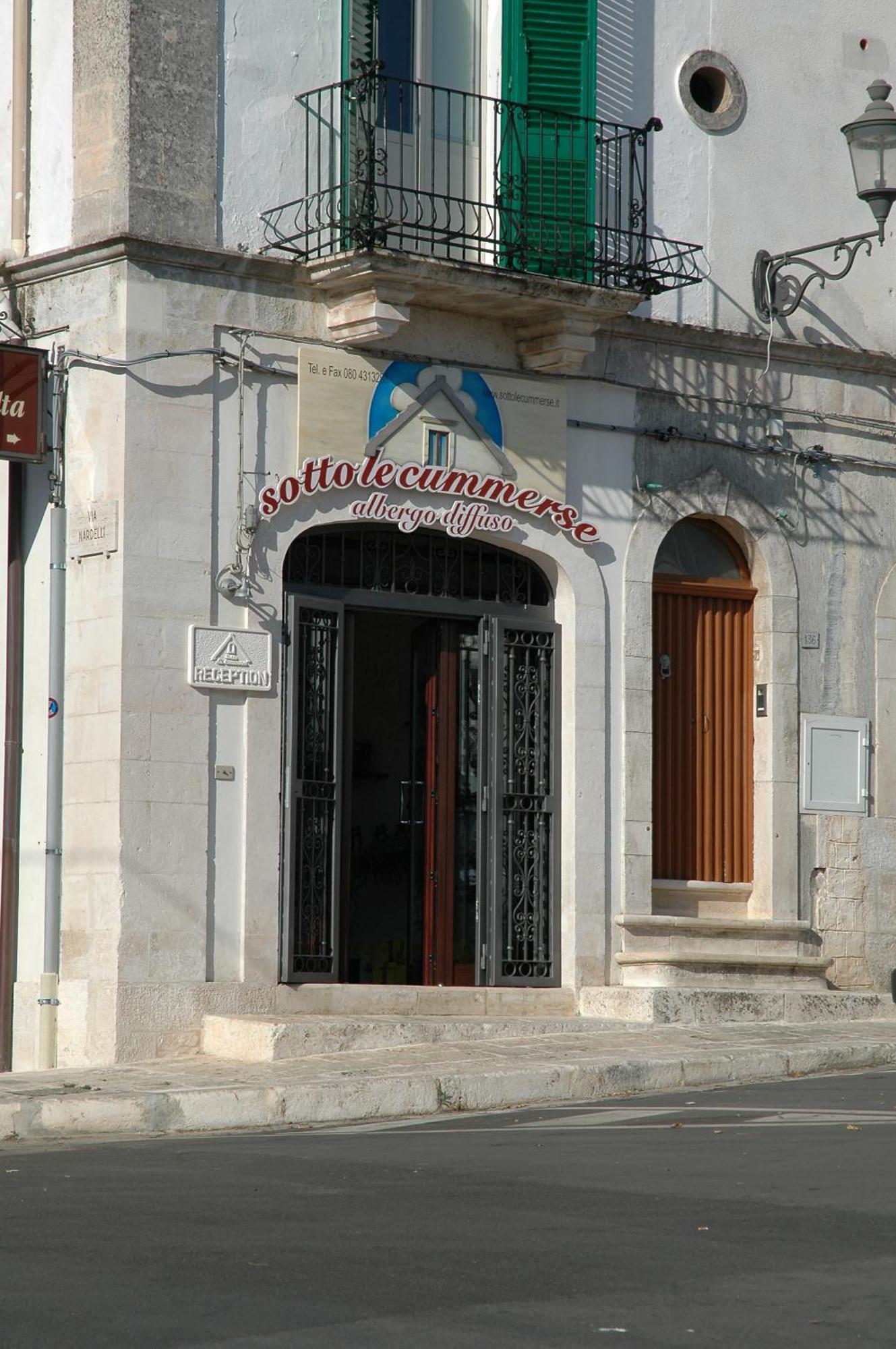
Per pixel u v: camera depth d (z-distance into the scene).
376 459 19.83
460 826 20.69
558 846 20.92
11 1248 9.25
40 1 19.67
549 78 20.95
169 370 18.86
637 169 21.86
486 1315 7.89
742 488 22.38
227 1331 7.59
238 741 19.09
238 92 19.48
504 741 20.70
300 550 19.86
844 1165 11.82
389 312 19.33
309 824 19.52
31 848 19.14
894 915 23.14
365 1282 8.51
